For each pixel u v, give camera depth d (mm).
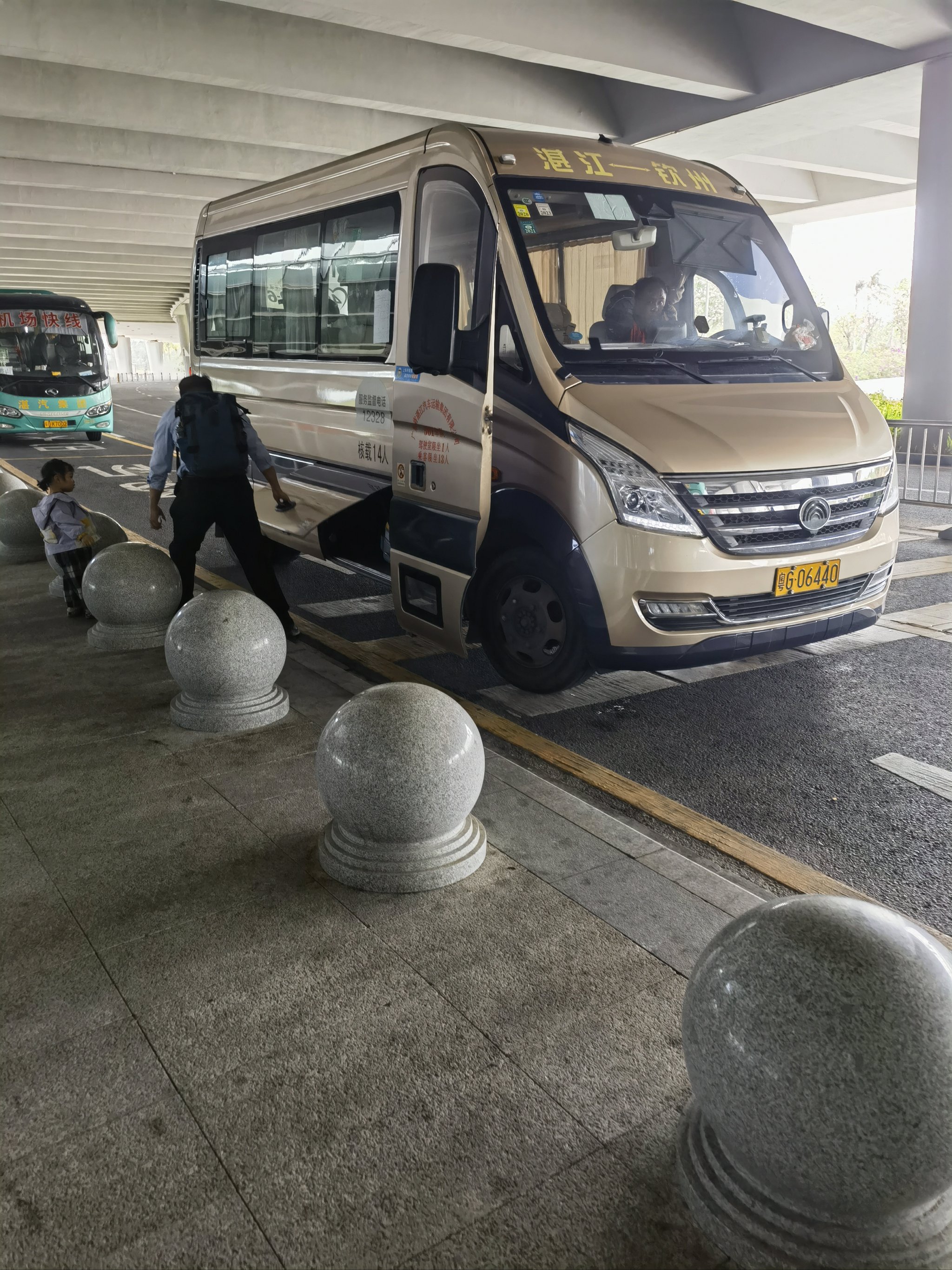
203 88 17453
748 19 16922
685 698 5984
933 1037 1966
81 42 13547
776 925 2197
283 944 3305
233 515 6711
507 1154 2436
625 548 4980
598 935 3354
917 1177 1939
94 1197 2309
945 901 3719
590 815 4250
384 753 3594
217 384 9453
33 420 22266
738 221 6465
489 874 3754
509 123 18188
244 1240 2197
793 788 4715
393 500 6328
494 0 13852
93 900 3576
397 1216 2258
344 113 18688
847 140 23234
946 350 17000
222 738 5102
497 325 5574
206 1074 2703
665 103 18766
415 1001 3008
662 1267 2139
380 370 6617
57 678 6074
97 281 45375
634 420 5070
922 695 5988
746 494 5062
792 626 5352
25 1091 2643
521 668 5844
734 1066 2062
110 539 8516
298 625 7641
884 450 5680
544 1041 2832
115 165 20297
